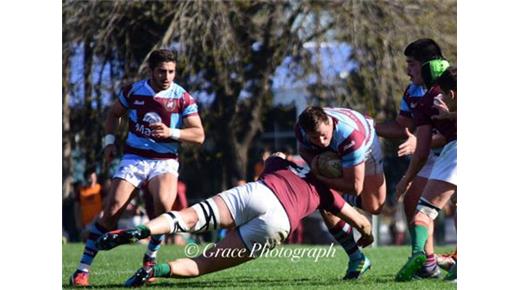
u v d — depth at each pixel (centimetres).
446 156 3047
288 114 9544
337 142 2919
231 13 8425
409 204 3281
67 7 8294
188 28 8181
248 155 10125
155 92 3209
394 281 3045
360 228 3047
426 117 3070
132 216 6756
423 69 3162
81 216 6900
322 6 8512
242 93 8938
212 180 9619
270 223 2800
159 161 3195
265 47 8706
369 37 8500
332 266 3800
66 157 8462
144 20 8338
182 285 2961
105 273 3559
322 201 2936
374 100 8594
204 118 8681
